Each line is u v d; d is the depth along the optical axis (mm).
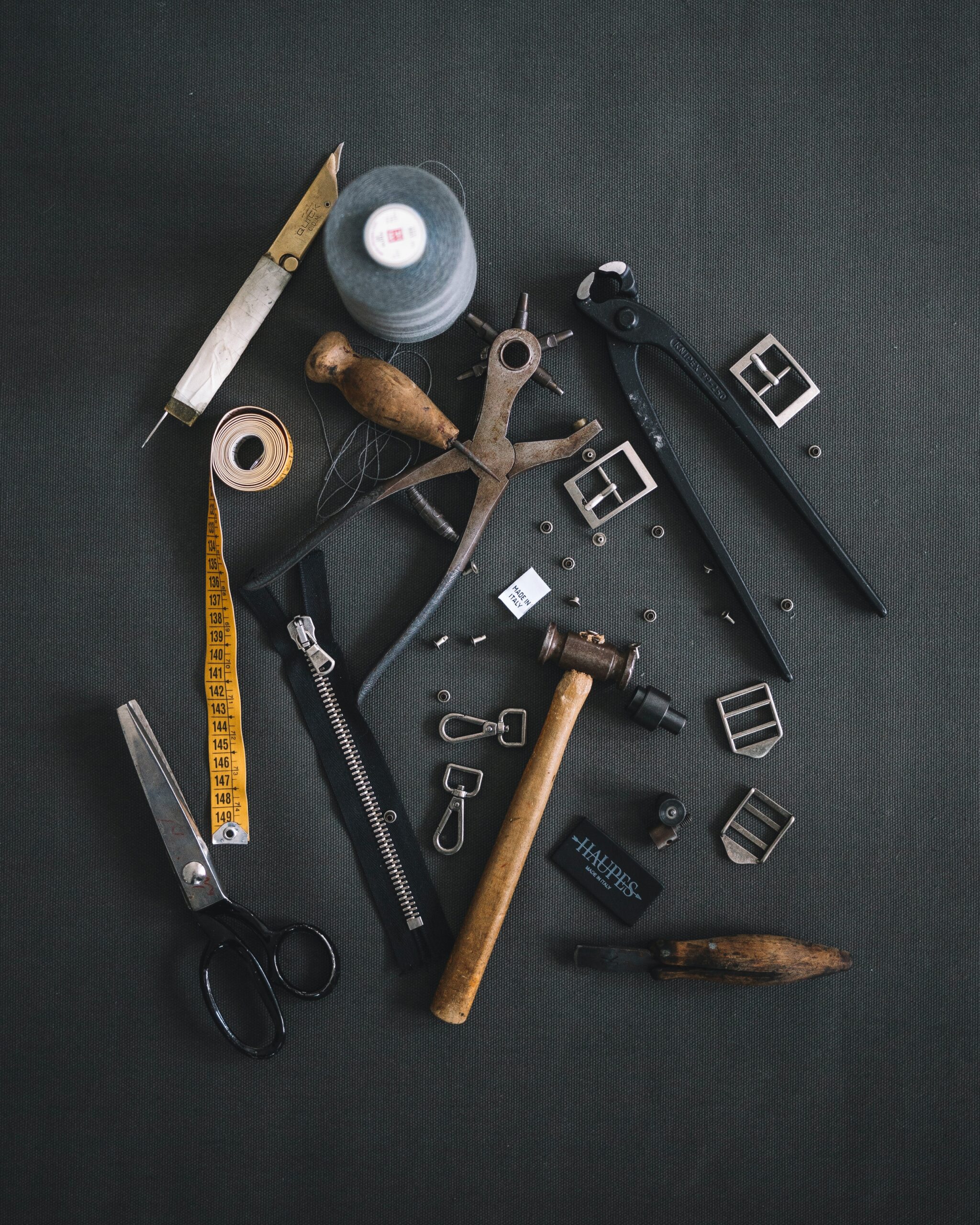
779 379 690
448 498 687
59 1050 692
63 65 699
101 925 695
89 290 697
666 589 698
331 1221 692
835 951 682
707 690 699
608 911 693
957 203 706
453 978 662
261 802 690
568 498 696
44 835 695
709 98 705
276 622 690
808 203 707
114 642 696
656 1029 699
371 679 666
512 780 690
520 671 694
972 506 705
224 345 678
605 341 690
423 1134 694
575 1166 697
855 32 708
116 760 696
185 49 699
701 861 697
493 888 662
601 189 702
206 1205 692
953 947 705
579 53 704
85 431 697
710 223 704
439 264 623
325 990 669
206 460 696
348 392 660
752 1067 701
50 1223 689
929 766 707
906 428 708
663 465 681
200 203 697
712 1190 700
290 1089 693
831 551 686
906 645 707
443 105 700
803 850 702
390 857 687
